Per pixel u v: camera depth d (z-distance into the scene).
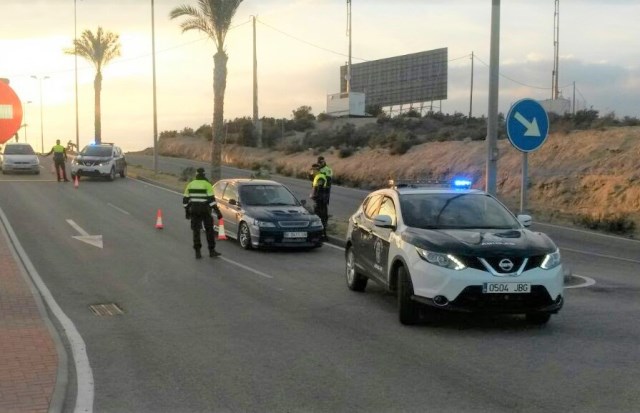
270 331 8.54
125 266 13.68
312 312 9.66
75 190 29.67
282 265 14.00
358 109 73.38
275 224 15.48
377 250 9.91
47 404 5.68
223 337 8.26
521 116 11.69
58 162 33.62
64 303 10.37
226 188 17.75
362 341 7.99
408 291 8.56
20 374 6.52
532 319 8.74
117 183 33.38
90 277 12.51
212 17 28.94
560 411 5.61
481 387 6.24
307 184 35.66
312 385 6.34
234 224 16.69
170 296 10.87
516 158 34.31
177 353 7.54
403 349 7.61
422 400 5.90
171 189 30.88
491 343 7.86
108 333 8.49
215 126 29.92
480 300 7.96
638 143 30.20
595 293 11.20
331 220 21.38
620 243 18.23
